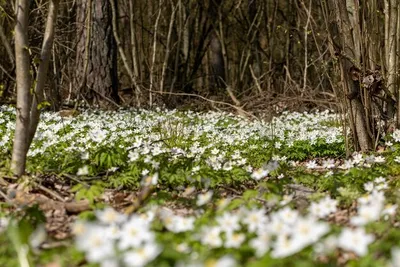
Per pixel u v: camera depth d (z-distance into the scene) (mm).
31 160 1973
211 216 1330
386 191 1574
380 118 2469
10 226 1107
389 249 1050
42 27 4285
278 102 4492
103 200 1683
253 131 3139
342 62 2367
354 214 1452
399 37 2492
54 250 1109
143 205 1532
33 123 1794
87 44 4430
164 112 4355
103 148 1934
